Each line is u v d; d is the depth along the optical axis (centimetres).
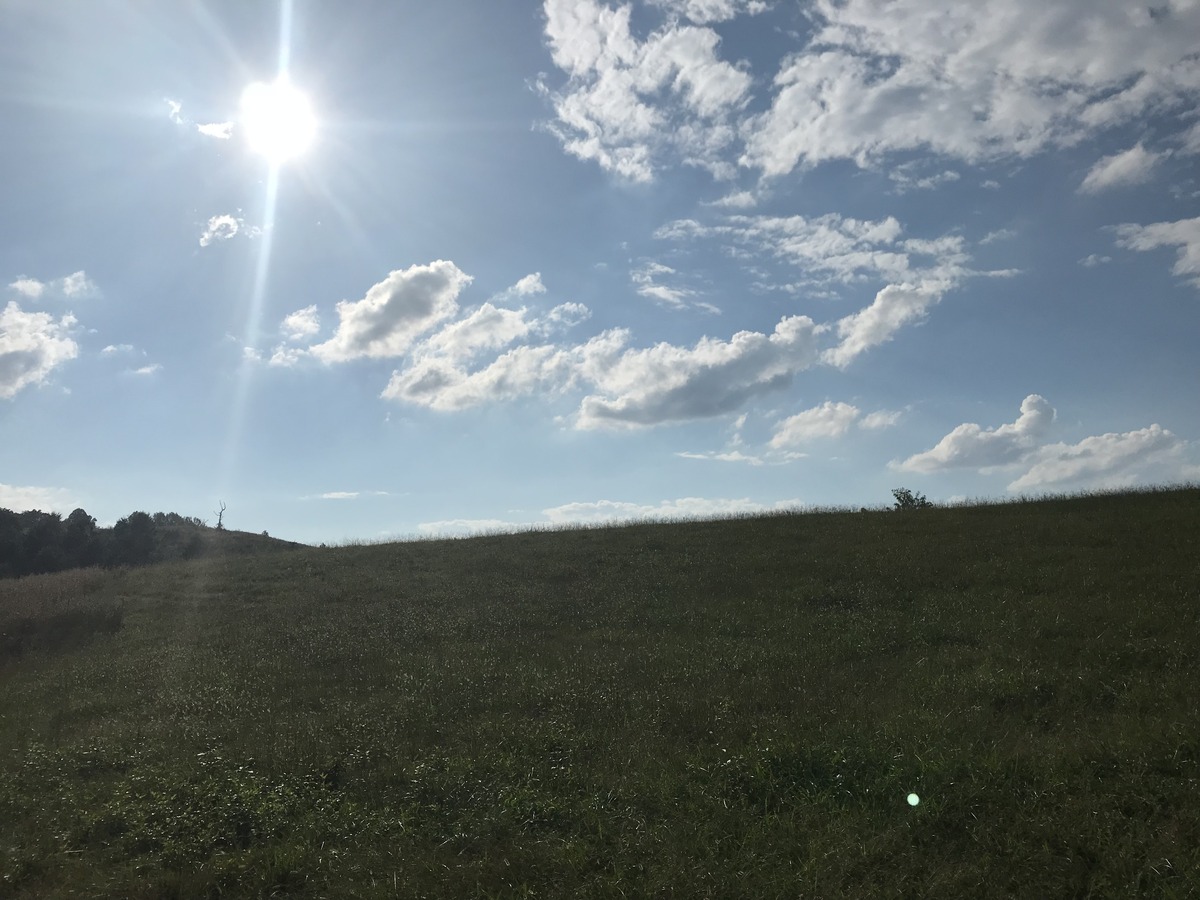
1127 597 1622
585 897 677
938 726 998
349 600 2359
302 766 1017
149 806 909
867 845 728
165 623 2248
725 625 1727
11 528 5047
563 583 2362
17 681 1744
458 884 712
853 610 1788
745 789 871
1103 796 767
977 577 1944
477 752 1049
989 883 659
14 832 875
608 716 1186
